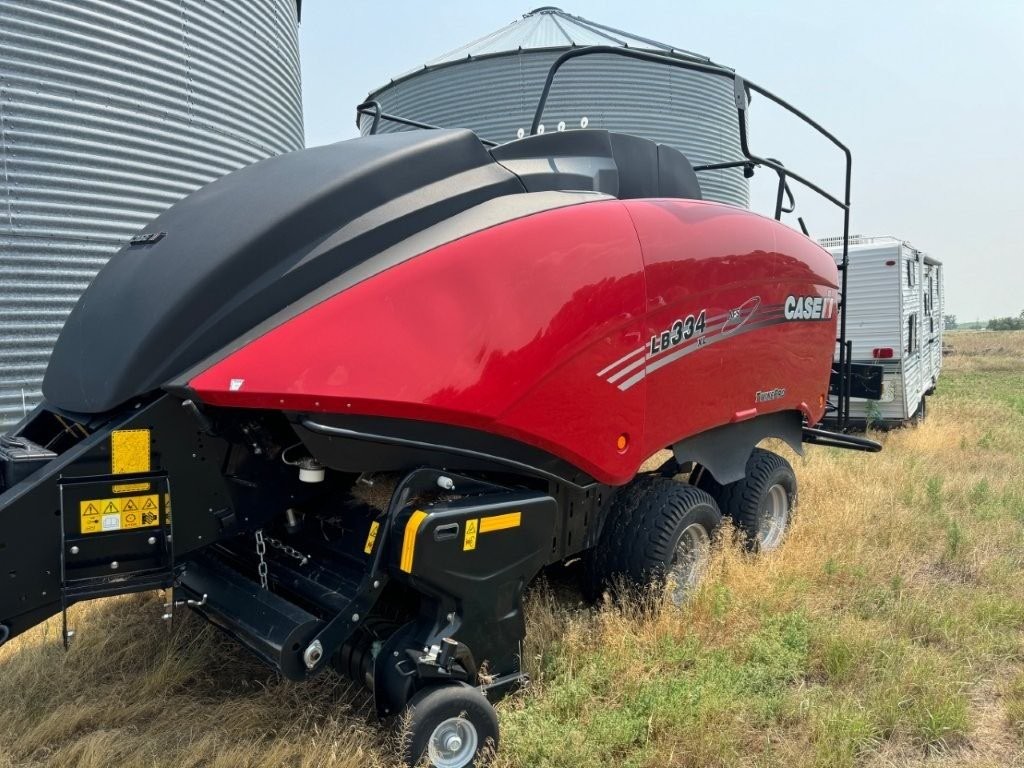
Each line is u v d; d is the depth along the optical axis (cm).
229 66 720
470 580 288
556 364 330
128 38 619
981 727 328
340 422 273
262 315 279
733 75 441
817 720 314
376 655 289
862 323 1030
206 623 379
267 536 352
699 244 416
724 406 447
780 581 443
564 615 401
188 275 277
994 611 426
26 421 318
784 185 593
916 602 427
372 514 321
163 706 326
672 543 402
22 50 558
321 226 291
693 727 304
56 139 582
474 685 297
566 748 288
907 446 931
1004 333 5378
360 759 279
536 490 329
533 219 331
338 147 344
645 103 1091
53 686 335
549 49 1066
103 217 615
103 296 314
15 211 566
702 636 385
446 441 303
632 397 373
